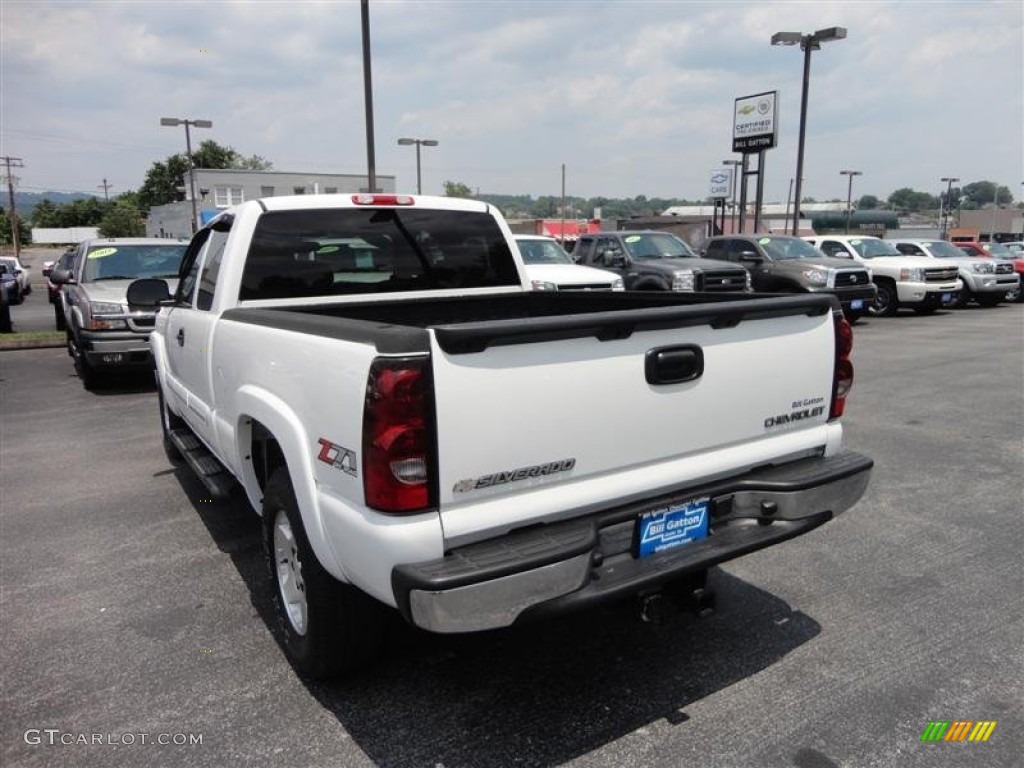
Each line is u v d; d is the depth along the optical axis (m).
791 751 2.72
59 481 6.07
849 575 4.15
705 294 4.02
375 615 3.06
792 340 3.20
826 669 3.25
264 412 3.16
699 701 3.04
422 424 2.35
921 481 5.69
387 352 2.35
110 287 9.95
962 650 3.37
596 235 16.38
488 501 2.50
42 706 3.07
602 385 2.65
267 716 2.98
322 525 2.72
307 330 2.87
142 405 9.04
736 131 28.50
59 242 107.00
